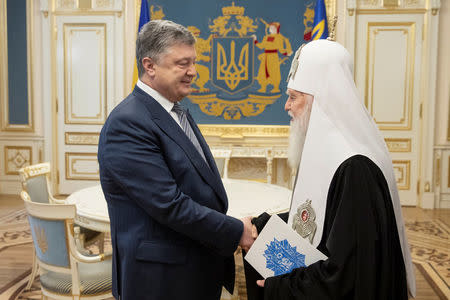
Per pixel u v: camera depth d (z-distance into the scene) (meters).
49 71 6.52
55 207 2.25
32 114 6.71
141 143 1.51
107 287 2.45
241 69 6.41
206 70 6.43
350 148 1.35
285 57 6.36
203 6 6.35
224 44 6.39
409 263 1.53
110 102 6.56
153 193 1.49
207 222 1.51
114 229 1.63
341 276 1.25
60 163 6.75
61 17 6.50
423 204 6.30
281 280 1.36
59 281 2.43
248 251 1.51
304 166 1.44
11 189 6.87
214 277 1.69
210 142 6.44
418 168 6.35
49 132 6.63
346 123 1.39
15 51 6.64
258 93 6.43
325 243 1.36
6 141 6.81
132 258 1.57
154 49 1.56
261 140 6.41
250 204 2.97
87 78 6.57
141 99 1.60
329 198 1.35
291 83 1.53
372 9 6.18
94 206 2.91
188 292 1.61
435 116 6.25
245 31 6.36
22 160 6.82
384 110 6.32
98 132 6.64
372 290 1.25
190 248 1.61
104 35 6.47
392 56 6.24
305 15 6.29
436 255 4.26
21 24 6.59
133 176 1.50
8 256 4.10
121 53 6.45
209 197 1.62
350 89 1.42
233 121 6.49
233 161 6.59
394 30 6.20
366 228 1.27
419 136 6.30
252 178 6.59
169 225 1.51
